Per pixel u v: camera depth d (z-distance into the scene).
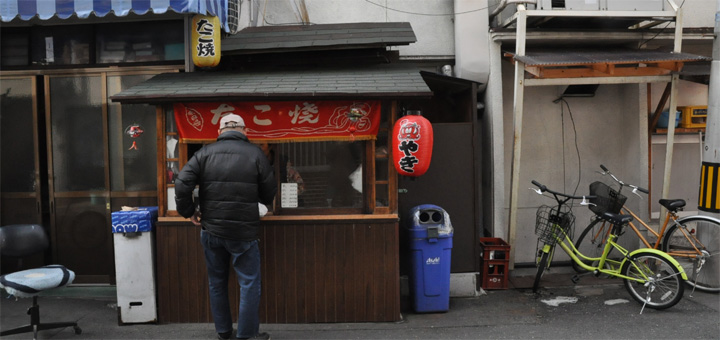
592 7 6.07
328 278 5.14
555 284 6.39
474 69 6.50
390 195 5.14
